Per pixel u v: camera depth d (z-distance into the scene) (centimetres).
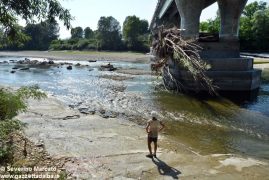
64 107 2220
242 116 2077
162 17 7581
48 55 9788
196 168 1152
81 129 1642
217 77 2848
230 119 1994
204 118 2011
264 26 10094
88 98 2670
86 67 5769
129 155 1268
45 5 866
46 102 2327
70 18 893
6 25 915
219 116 2072
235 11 3391
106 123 1789
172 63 3122
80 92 2984
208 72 2855
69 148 1326
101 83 3606
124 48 12431
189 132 1695
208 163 1208
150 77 4162
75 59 8194
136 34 12256
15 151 1138
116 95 2812
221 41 3419
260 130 1759
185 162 1209
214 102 2545
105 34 12512
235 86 2841
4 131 959
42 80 3900
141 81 3762
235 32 3416
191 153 1345
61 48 13062
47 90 3098
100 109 2228
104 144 1404
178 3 3522
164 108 2286
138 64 6638
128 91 3033
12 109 1027
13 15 906
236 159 1266
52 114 1942
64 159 1184
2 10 859
